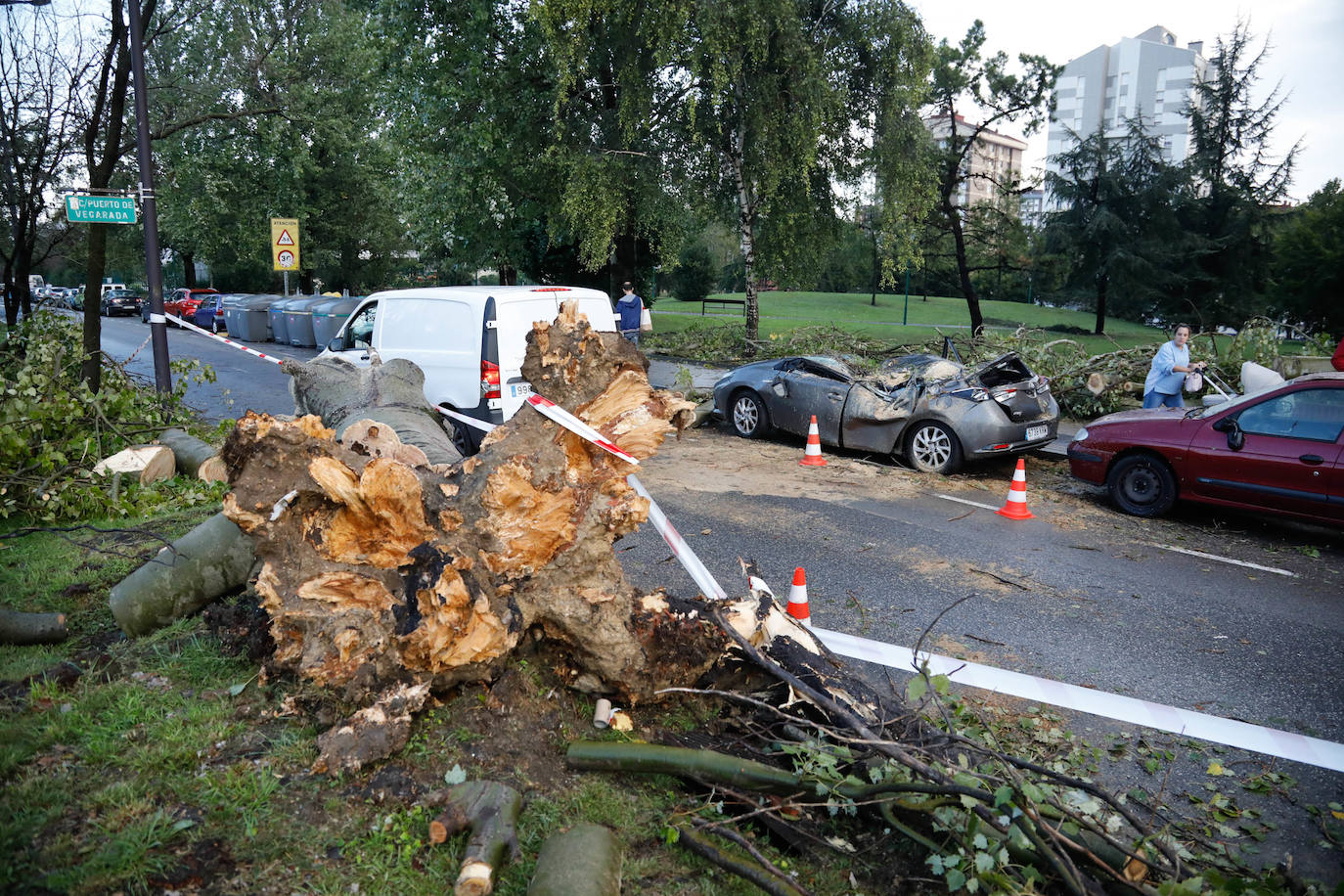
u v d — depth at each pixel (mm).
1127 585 6160
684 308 38562
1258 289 32781
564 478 3645
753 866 2867
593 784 3260
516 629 3504
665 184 18906
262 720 3488
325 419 6664
